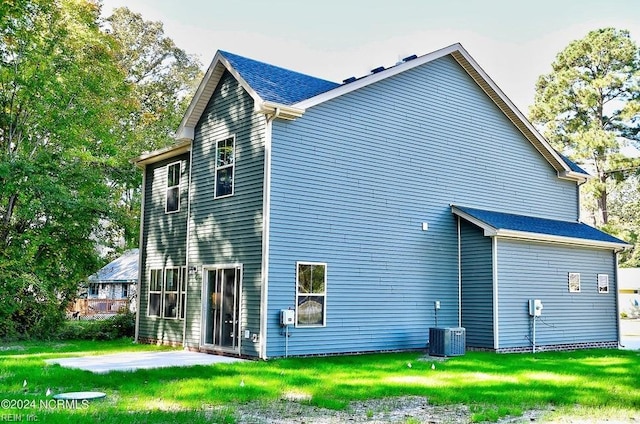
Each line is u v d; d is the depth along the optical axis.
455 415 7.66
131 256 34.81
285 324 13.13
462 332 14.51
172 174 17.86
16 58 19.97
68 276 19.84
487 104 18.34
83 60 21.70
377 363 12.61
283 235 13.45
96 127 21.84
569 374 11.25
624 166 36.47
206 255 15.32
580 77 39.41
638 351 16.58
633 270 43.34
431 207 16.39
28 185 18.23
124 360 13.00
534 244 16.84
